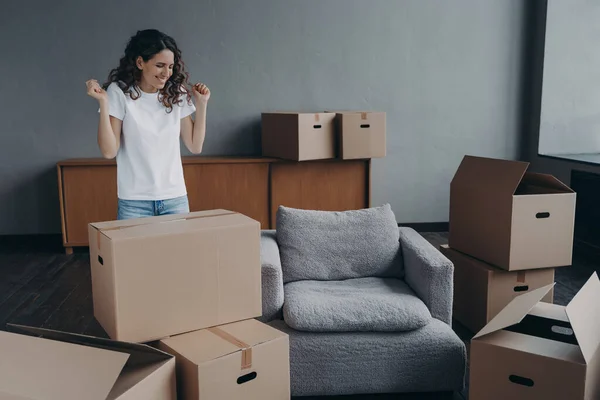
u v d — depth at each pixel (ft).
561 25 15.97
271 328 6.42
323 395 7.66
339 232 8.95
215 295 6.35
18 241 15.83
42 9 14.98
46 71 15.23
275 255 8.27
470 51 16.55
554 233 8.91
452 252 10.12
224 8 15.58
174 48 7.84
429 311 7.91
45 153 15.55
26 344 5.27
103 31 15.23
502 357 6.25
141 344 5.45
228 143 16.16
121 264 5.76
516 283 9.09
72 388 4.83
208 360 5.66
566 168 15.35
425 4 16.21
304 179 15.39
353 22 16.07
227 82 15.90
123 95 7.75
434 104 16.66
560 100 16.31
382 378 7.60
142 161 7.91
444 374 7.63
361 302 7.70
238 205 15.26
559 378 5.95
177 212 8.17
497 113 16.92
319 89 16.22
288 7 15.80
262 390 6.12
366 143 14.70
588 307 6.28
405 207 17.06
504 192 8.83
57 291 12.16
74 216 14.67
